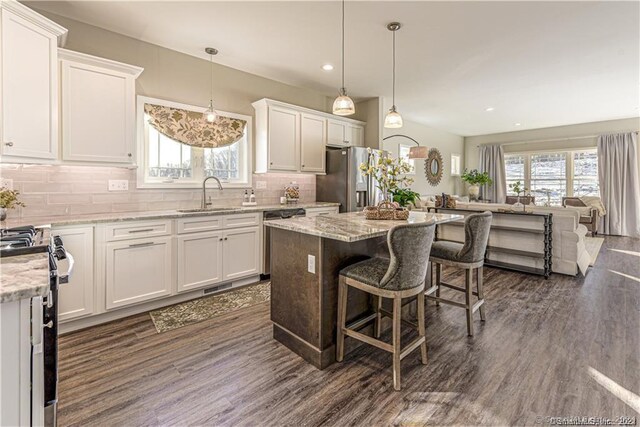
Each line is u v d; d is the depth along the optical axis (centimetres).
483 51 354
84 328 253
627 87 482
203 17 282
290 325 224
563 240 402
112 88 279
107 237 257
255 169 423
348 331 204
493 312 290
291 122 429
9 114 203
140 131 325
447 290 349
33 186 266
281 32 309
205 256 318
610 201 726
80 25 289
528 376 193
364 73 420
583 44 338
